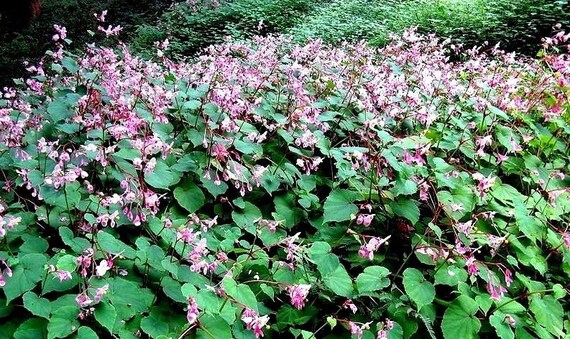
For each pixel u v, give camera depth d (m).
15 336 2.24
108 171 3.26
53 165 3.29
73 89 4.22
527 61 7.51
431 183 3.39
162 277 2.67
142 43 14.20
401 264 3.19
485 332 2.83
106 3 18.83
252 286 2.93
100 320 2.25
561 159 4.19
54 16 16.80
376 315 2.80
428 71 4.79
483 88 4.36
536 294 2.95
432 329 2.79
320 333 2.83
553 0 9.96
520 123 4.37
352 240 3.20
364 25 11.11
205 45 13.48
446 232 3.27
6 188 3.13
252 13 14.01
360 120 3.99
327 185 3.76
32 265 2.46
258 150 3.59
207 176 3.27
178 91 4.09
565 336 2.78
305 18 12.94
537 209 3.46
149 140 3.05
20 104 4.27
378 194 3.27
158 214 3.33
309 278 2.88
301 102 4.12
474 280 2.83
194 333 2.41
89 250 2.42
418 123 4.24
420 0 11.64
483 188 3.03
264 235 3.20
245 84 4.58
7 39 15.05
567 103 4.53
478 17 10.12
